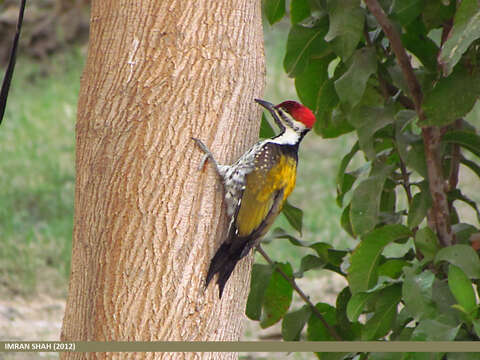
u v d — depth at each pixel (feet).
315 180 77.82
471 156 76.48
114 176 21.47
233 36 22.27
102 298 21.18
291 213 28.73
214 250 21.77
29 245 59.41
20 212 67.36
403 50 24.93
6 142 86.74
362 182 25.95
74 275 22.41
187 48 21.74
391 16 26.17
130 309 20.90
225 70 22.06
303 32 27.48
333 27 25.17
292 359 42.42
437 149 25.81
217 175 21.83
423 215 26.12
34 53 114.83
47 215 67.46
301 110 23.90
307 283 54.70
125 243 21.12
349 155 29.25
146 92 21.57
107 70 22.04
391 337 27.04
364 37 27.63
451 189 29.07
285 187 22.85
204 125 21.77
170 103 21.54
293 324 28.76
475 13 22.25
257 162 22.31
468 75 24.16
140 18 21.85
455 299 23.97
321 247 28.50
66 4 117.08
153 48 21.72
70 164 81.51
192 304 21.24
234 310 22.67
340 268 29.19
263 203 22.21
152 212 21.17
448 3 25.55
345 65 27.66
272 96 93.50
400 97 27.94
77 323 21.95
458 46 22.17
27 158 81.56
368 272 25.66
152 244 21.07
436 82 26.63
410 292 23.53
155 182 21.29
